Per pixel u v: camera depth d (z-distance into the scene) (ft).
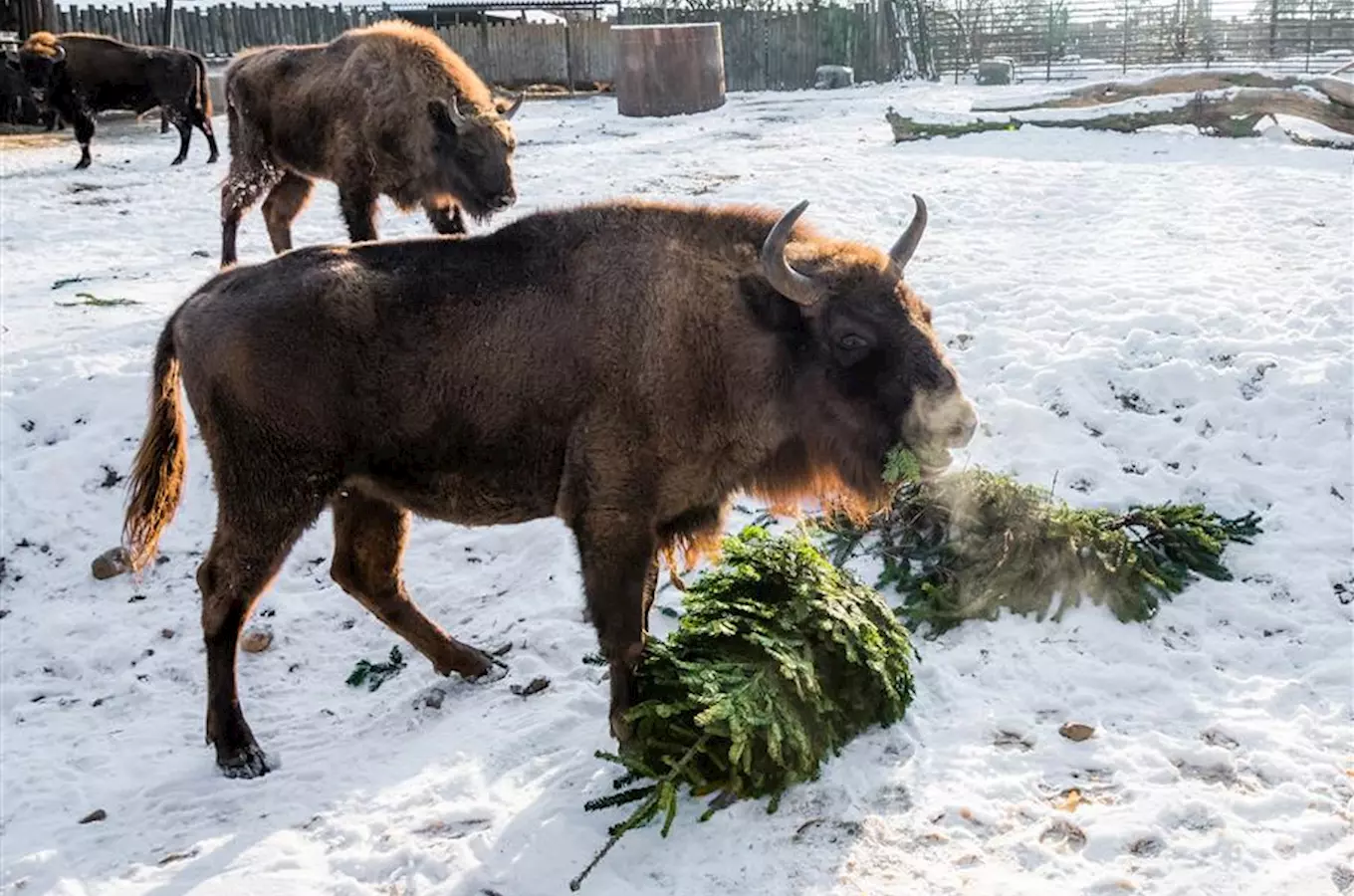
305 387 14.19
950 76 88.33
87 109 52.03
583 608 18.07
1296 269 27.09
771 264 12.47
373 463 14.58
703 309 13.44
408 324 14.10
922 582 16.76
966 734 13.85
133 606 20.72
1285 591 16.60
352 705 17.08
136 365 26.53
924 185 38.91
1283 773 12.67
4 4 71.00
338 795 14.06
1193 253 29.12
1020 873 11.43
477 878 12.00
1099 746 13.38
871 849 11.89
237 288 14.58
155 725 17.17
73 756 16.34
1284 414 20.72
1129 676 14.78
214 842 13.32
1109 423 21.15
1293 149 42.86
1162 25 87.25
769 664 13.03
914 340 12.87
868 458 13.38
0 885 13.10
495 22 96.68
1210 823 11.94
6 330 29.04
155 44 82.43
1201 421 20.97
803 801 12.71
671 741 12.92
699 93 64.69
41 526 22.56
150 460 15.56
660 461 13.65
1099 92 49.24
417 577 20.35
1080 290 26.40
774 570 14.17
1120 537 16.69
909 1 86.12
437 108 29.60
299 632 19.40
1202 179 37.68
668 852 12.09
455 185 30.14
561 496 13.97
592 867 11.84
